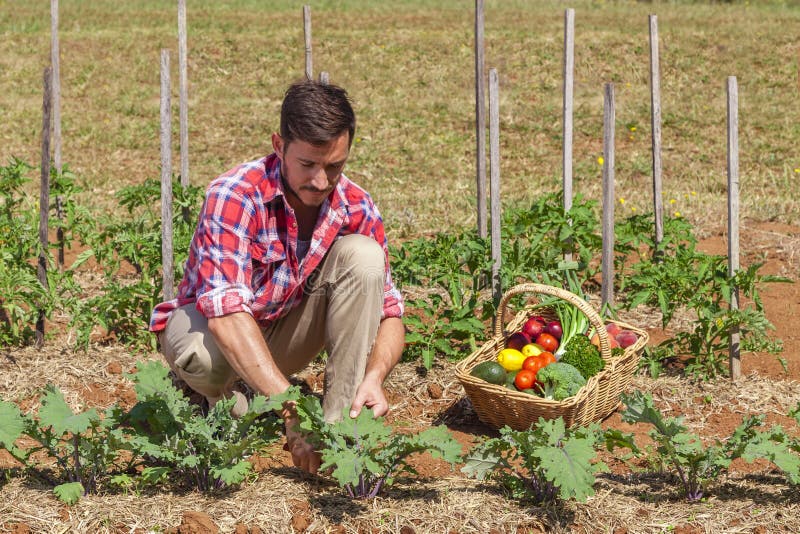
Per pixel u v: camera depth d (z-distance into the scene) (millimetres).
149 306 4863
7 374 4445
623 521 3113
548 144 10789
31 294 4793
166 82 4422
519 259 5180
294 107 2816
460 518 3084
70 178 5867
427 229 7316
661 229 5590
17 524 2936
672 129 11219
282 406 3088
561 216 5395
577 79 13492
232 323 2998
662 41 15094
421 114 11914
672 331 5234
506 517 3102
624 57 14320
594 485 3379
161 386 3164
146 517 2998
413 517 3072
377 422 3074
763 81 13359
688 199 8172
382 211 7801
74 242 6598
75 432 3002
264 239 3156
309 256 3217
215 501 3111
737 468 3604
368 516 3066
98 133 10906
